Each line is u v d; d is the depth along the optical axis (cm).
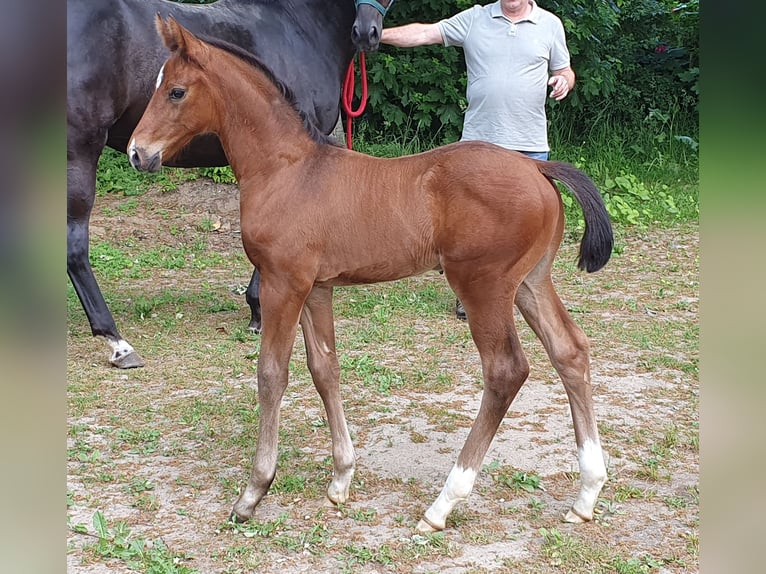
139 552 278
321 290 304
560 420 397
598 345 506
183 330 532
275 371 291
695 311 582
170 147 298
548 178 290
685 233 790
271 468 298
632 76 1145
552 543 284
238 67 295
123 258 693
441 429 387
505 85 497
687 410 411
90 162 455
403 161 290
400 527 298
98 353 487
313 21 519
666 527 297
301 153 293
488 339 280
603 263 286
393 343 509
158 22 290
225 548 284
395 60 942
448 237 278
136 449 365
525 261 278
